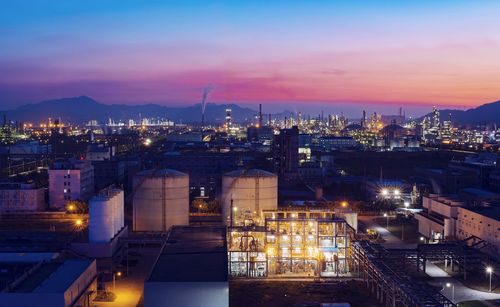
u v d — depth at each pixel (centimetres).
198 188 19300
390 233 12688
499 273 9175
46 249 9400
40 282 6962
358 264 9356
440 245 9569
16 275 7588
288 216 11144
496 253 10038
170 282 6275
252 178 12812
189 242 8700
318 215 11131
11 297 6378
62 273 7381
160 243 10550
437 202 12575
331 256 9531
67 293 6612
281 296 8169
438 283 8819
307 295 8212
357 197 17712
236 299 8019
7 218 14550
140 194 12588
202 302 6278
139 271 9531
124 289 8500
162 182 12538
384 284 7756
